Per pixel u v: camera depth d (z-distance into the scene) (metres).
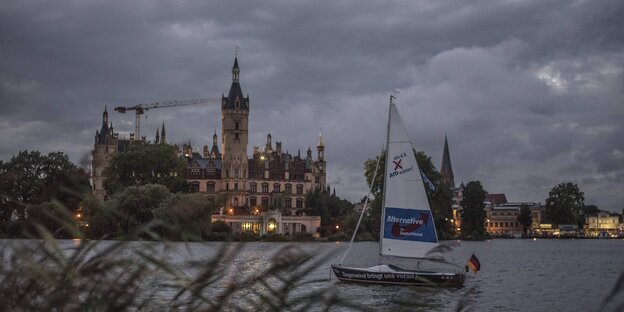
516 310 38.78
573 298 45.44
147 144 185.88
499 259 103.19
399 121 48.81
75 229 4.82
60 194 4.87
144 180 172.62
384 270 43.59
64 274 4.59
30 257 4.55
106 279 4.55
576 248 167.75
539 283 57.00
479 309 38.28
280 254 4.75
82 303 4.55
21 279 4.65
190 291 4.57
